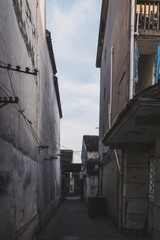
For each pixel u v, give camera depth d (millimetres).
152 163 8391
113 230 9211
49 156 14375
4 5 4547
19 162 5770
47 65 13633
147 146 7965
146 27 8617
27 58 7402
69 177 43594
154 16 8609
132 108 4445
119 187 9062
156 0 8383
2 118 4324
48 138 14188
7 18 4805
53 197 16188
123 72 9188
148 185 8297
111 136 6863
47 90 13641
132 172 8289
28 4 7547
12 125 5113
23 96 6586
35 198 8398
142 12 8609
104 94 15766
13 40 5391
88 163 21844
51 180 15070
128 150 8211
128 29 8461
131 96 7973
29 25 7750
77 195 40438
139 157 8328
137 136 6578
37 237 8391
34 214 8133
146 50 9055
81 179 31672
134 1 8234
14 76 5461
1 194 4211
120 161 9117
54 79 17812
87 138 30219
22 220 6027
